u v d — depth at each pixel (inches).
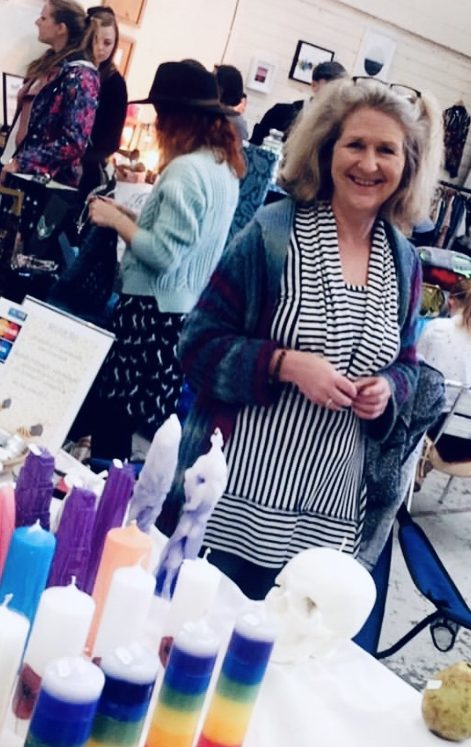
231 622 50.9
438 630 79.2
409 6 255.6
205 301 66.1
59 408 62.4
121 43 223.3
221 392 63.8
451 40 264.4
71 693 30.1
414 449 71.6
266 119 192.5
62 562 43.1
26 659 36.6
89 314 101.2
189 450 65.7
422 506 165.0
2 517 42.4
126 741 33.0
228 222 97.0
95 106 134.8
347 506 68.0
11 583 38.8
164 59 231.9
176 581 47.9
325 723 44.6
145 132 217.6
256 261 64.4
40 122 133.8
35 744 30.4
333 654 50.6
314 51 249.3
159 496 50.4
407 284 68.6
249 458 64.6
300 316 63.8
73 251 114.8
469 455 148.8
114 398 98.3
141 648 34.6
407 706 48.4
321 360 62.1
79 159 135.6
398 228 70.6
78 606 35.8
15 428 62.6
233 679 37.6
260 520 64.3
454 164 276.7
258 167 124.3
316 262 64.5
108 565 42.2
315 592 47.4
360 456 68.4
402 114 64.1
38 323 63.3
